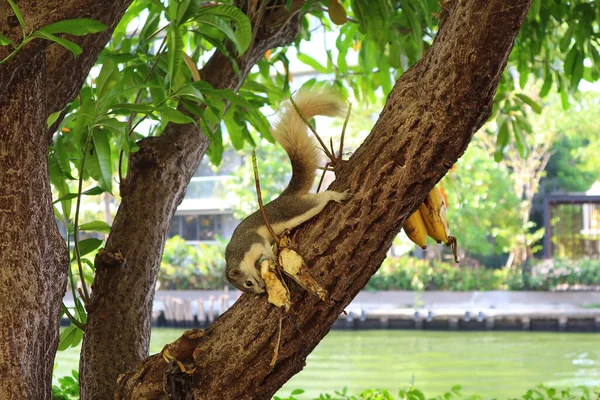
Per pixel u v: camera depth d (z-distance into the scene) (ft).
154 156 12.53
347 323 64.80
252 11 13.29
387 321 64.49
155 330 66.18
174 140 12.82
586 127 76.13
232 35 10.44
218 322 9.53
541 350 51.26
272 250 9.25
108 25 10.84
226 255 9.72
